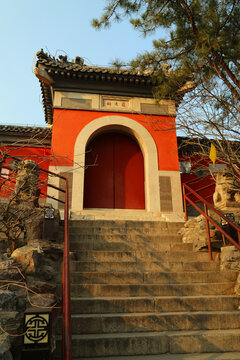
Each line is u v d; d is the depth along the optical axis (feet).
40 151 42.34
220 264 19.12
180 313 13.99
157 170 38.37
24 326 8.43
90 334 12.77
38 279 14.93
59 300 12.82
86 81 40.09
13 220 19.01
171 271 18.54
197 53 23.40
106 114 39.68
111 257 19.72
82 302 14.20
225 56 23.61
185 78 26.22
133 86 40.91
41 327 8.48
